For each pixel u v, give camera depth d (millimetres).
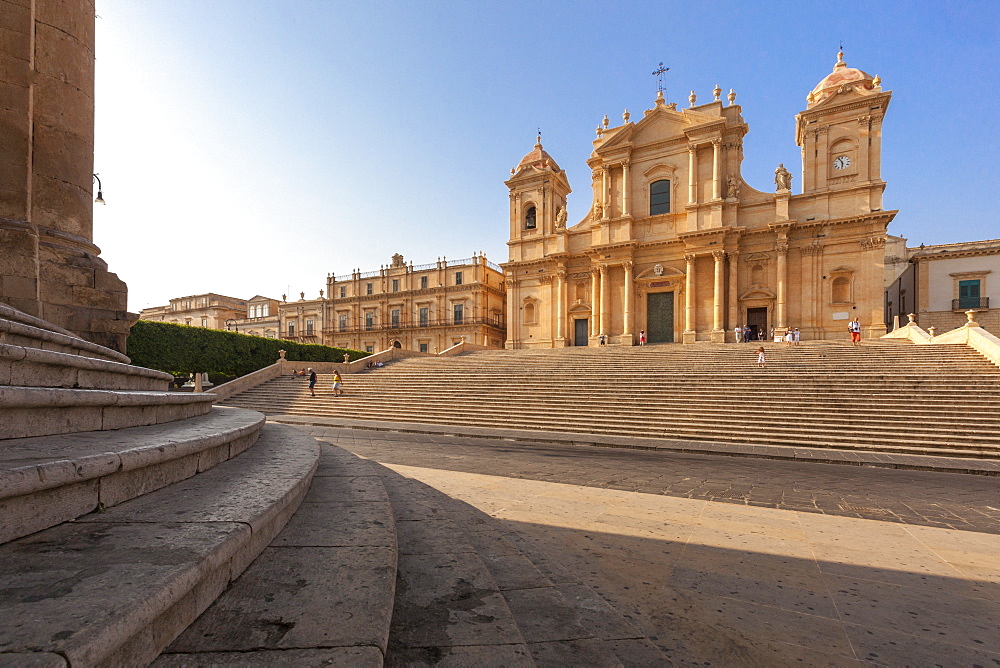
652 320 33844
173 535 2051
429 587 2900
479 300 50844
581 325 37031
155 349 22250
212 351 24781
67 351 5023
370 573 2393
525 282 39781
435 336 52875
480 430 14273
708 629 2984
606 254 34906
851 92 29094
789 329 28719
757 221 30953
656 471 8375
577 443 12133
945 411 12133
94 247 6977
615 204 35688
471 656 2154
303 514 3447
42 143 6281
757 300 30484
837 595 3496
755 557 4223
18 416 2660
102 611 1386
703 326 31812
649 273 33781
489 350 37938
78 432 3154
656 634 2904
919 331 20125
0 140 5547
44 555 1767
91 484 2303
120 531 2066
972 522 5457
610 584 3619
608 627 2830
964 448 10391
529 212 40875
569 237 37969
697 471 8445
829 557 4242
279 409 19516
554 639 2590
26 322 5059
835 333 28391
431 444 11617
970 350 15953
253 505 2582
